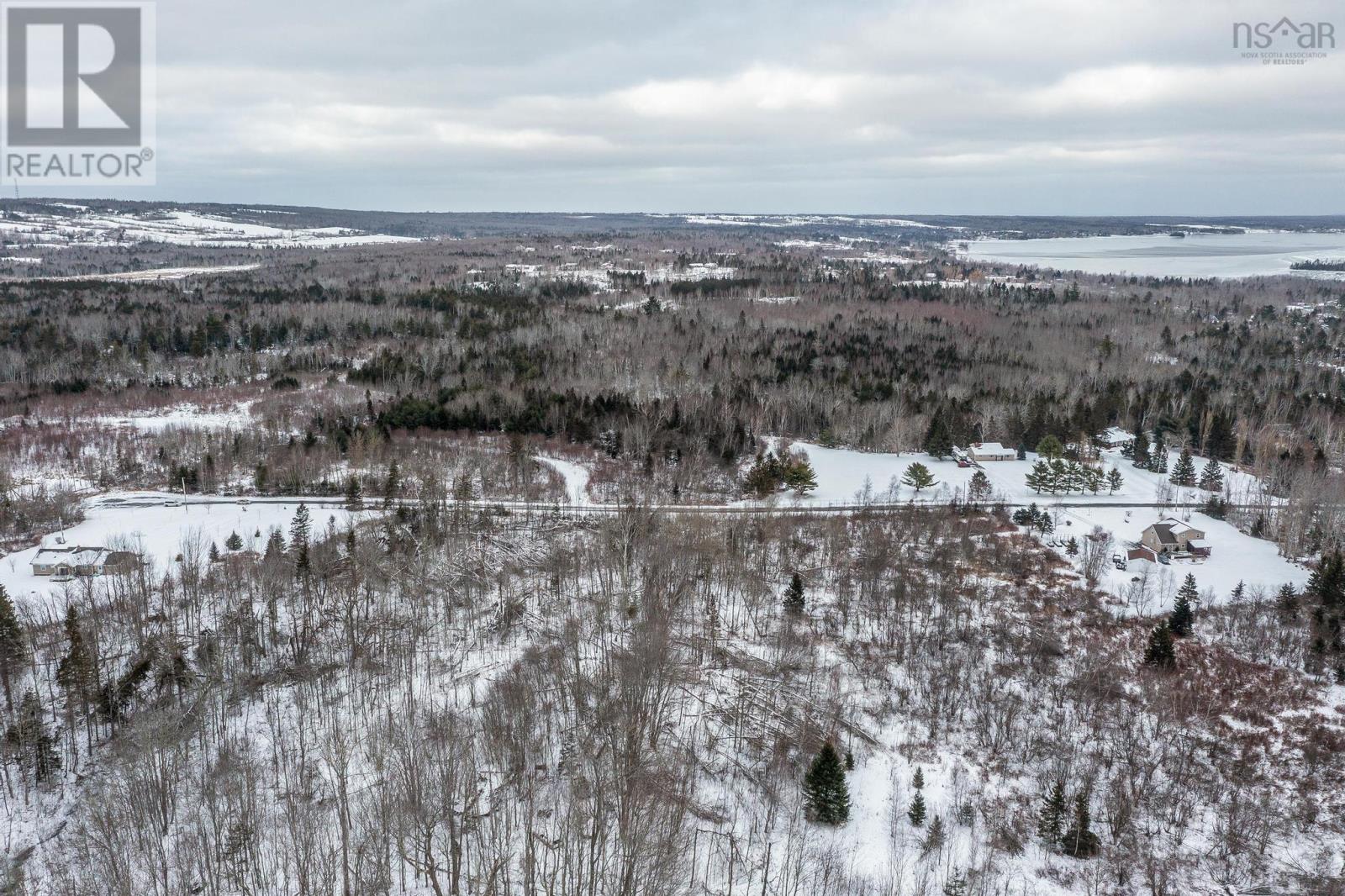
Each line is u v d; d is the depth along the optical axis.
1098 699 74.56
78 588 85.94
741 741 66.12
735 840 55.47
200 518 108.06
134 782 53.88
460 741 57.44
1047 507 116.94
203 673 70.44
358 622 79.31
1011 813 62.44
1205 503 119.31
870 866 55.91
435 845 50.97
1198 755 68.69
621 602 82.00
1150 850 59.47
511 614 82.06
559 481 120.38
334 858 48.28
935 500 119.38
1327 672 77.12
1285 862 58.56
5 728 62.31
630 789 52.31
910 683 76.50
